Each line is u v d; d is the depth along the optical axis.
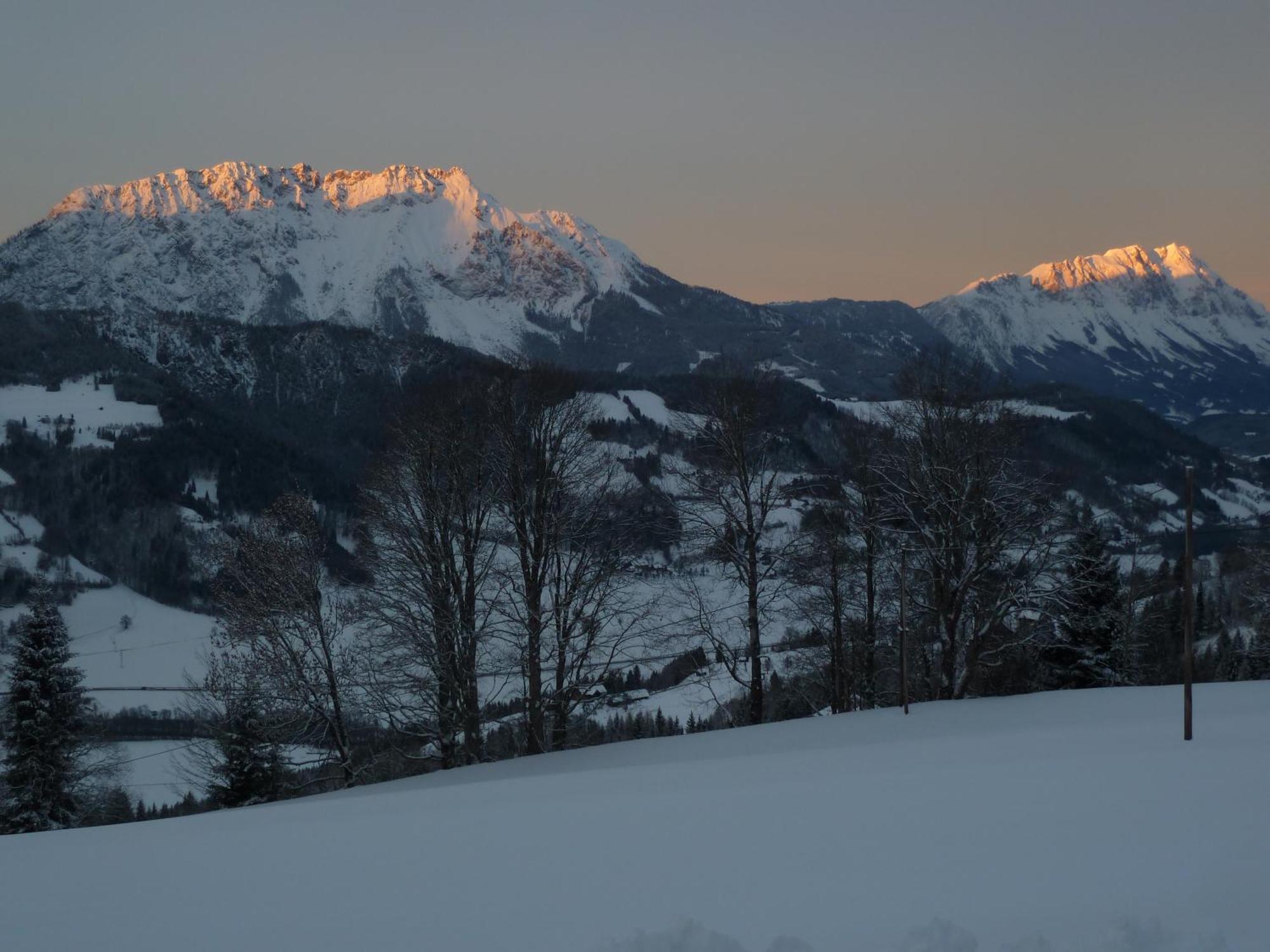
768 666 36.41
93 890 10.17
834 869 8.94
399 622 27.80
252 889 9.77
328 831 12.84
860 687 38.97
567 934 7.73
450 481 28.53
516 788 17.11
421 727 29.81
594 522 29.33
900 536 32.06
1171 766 13.09
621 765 21.09
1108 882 8.05
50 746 35.06
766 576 31.17
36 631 35.38
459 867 10.09
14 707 34.94
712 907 8.12
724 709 39.00
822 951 7.01
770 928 7.54
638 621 29.61
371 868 10.32
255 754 34.22
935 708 27.12
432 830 12.30
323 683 30.30
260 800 34.16
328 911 8.80
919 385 32.41
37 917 9.16
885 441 33.91
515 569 29.25
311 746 32.44
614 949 7.10
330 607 31.20
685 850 10.09
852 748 19.44
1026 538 30.86
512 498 28.48
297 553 30.73
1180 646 54.09
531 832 11.66
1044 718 23.34
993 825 10.19
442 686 28.69
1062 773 13.08
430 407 29.19
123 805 39.84
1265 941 6.82
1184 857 8.59
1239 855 8.55
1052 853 8.97
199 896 9.66
